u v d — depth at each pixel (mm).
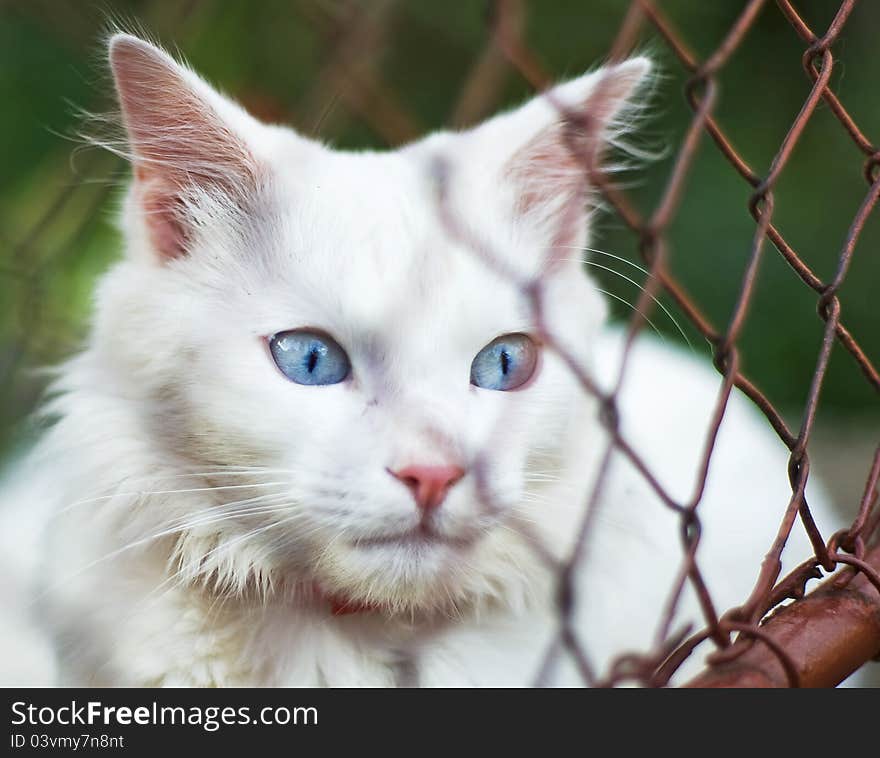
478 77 2291
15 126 6383
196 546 2963
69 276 5172
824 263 6742
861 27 6973
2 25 6453
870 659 2072
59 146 6215
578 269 3223
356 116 4340
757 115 7020
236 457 2887
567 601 1718
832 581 2080
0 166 6297
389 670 3078
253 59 6094
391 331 2783
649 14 2014
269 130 3141
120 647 2963
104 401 3053
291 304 2846
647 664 1668
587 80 2865
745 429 4312
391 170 3051
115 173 3854
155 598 2979
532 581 3098
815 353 6621
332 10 4098
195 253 3021
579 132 2936
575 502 3137
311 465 2783
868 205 2303
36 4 4922
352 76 4016
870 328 6695
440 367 2828
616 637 3156
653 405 3977
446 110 6254
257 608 3008
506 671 3086
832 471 5668
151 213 3068
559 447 3092
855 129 2396
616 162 3418
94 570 3027
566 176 3115
